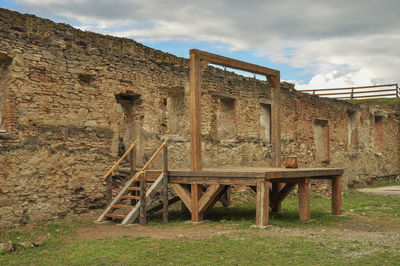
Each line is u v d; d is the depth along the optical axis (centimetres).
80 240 688
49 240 683
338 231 770
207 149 1267
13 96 834
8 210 811
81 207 944
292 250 593
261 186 788
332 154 1903
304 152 1708
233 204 1177
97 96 984
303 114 1716
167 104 1273
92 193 965
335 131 1939
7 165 816
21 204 834
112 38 1045
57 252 595
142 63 1095
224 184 826
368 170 2219
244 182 806
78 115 945
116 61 1029
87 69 967
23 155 841
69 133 924
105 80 1002
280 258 549
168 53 1200
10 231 773
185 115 1221
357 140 2127
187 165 1216
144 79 1098
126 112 1123
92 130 969
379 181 2311
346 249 600
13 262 540
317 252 580
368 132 2238
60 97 913
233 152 1357
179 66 1201
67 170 918
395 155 2527
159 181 877
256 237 682
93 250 595
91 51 977
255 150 1446
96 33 1009
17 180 829
